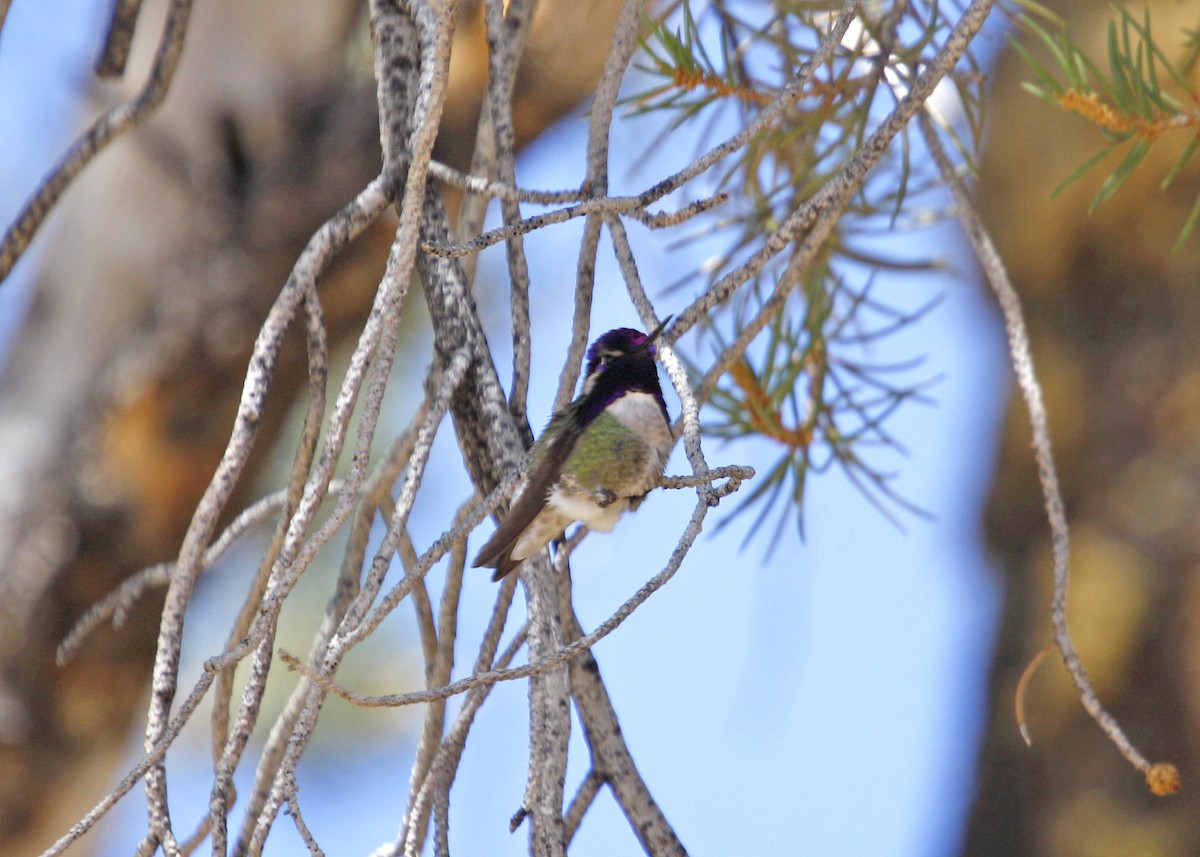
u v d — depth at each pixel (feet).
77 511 27.48
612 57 15.20
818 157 20.94
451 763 12.53
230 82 27.37
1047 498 15.20
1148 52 16.03
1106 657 27.48
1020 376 15.79
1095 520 28.35
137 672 28.81
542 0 25.35
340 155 27.25
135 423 27.48
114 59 18.71
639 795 13.24
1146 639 27.22
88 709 28.45
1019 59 28.96
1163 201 28.12
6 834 29.14
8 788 28.58
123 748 29.60
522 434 14.07
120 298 27.76
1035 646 28.66
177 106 27.45
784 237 13.70
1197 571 27.04
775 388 20.70
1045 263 29.25
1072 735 27.68
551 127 27.04
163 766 12.38
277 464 32.78
